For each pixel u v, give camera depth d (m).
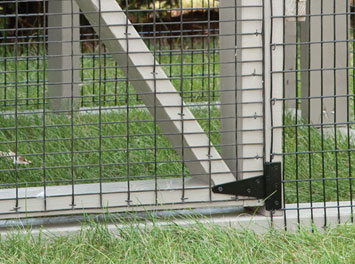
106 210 4.97
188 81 10.68
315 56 8.06
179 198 5.06
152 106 5.13
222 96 5.45
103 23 4.97
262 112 5.10
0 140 7.22
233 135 5.25
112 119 8.02
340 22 8.02
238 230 4.94
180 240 4.69
